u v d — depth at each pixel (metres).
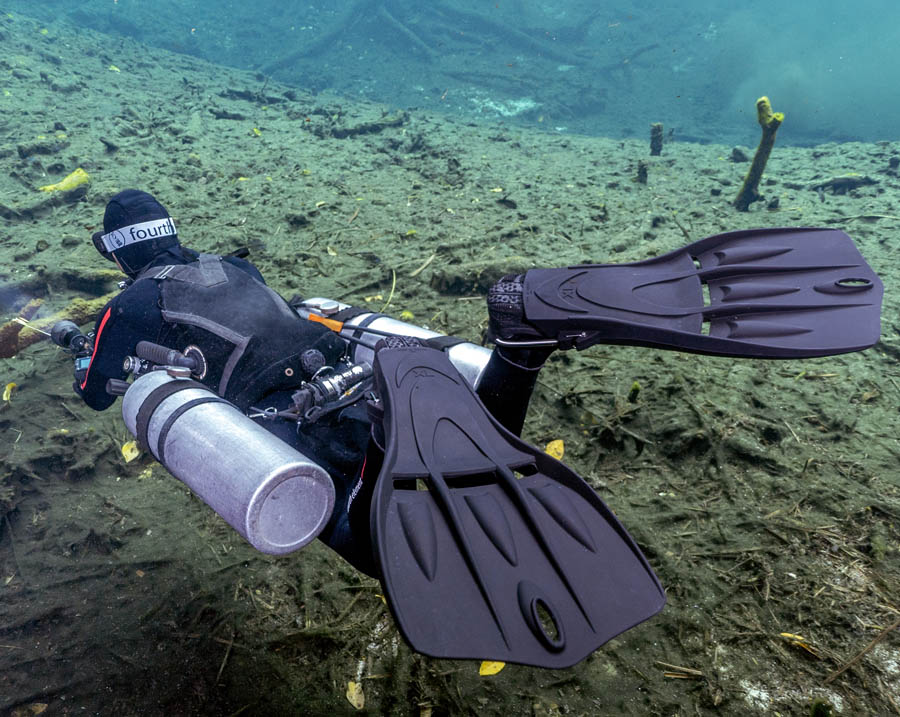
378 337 2.39
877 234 5.66
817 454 3.10
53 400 3.69
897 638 2.26
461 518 1.35
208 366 2.09
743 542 2.68
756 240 1.73
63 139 7.51
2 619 2.52
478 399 1.67
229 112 9.58
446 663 2.29
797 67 22.30
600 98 19.98
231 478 1.60
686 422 3.23
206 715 2.17
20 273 4.87
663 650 2.31
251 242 5.41
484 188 6.92
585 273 1.75
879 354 3.85
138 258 2.38
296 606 2.54
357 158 7.97
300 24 23.12
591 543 1.34
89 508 3.03
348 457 2.00
